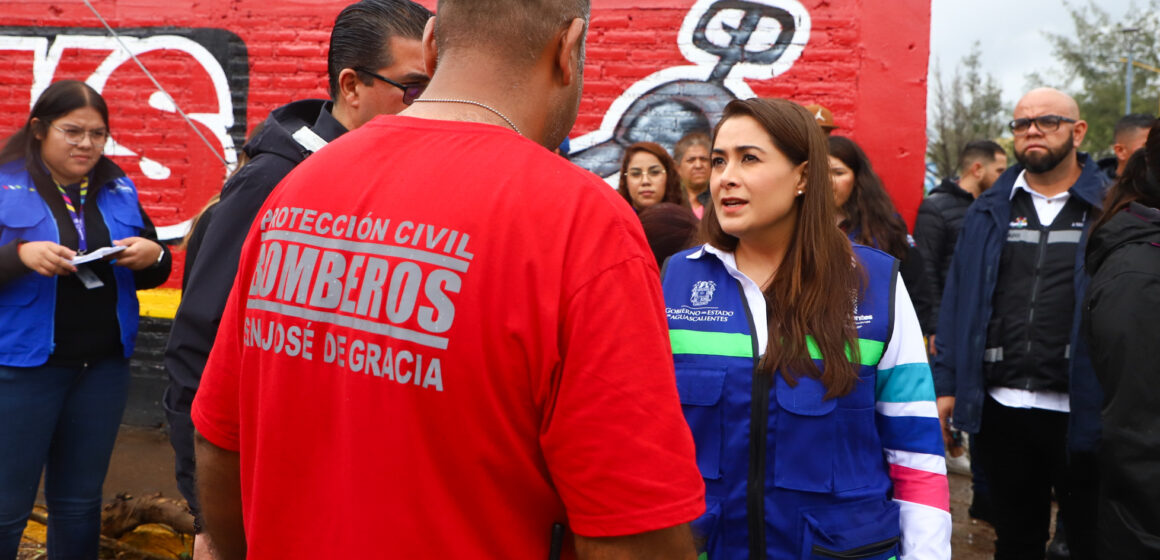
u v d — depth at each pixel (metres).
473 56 1.08
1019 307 3.18
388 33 1.91
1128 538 1.78
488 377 0.95
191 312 1.81
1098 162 3.67
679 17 4.95
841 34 4.80
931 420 1.73
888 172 4.77
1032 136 3.14
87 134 2.68
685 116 4.98
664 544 0.97
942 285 4.43
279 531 1.07
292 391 1.07
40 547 3.43
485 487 0.98
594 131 5.05
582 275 0.96
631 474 0.95
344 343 1.02
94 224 2.78
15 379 2.61
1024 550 3.31
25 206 2.63
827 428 1.67
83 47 5.37
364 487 0.99
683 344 1.80
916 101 4.74
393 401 0.98
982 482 4.11
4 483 2.62
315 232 1.08
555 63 1.11
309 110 2.11
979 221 3.34
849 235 3.53
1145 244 1.84
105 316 2.78
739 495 1.69
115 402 2.87
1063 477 3.13
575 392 0.95
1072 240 3.12
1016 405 3.17
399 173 1.05
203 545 1.80
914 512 1.69
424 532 0.97
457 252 0.97
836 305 1.71
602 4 5.02
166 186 5.36
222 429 1.21
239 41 5.29
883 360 1.75
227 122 5.31
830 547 1.62
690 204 4.20
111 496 4.14
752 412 1.70
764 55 4.89
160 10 5.33
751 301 1.79
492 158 1.02
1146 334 1.76
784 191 1.77
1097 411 2.86
